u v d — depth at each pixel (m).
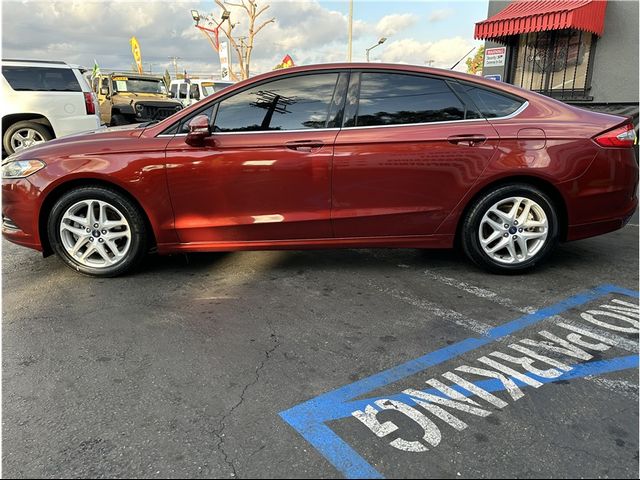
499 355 2.82
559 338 3.01
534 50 9.52
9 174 3.94
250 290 3.82
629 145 3.96
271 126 3.87
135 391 2.50
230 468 1.98
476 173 3.83
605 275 4.07
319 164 3.80
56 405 2.39
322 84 3.91
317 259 4.55
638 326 3.16
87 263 4.06
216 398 2.44
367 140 3.79
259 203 3.88
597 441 2.11
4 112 8.63
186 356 2.84
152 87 16.22
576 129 3.84
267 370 2.69
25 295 3.73
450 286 3.87
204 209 3.89
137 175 3.80
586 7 8.03
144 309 3.47
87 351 2.90
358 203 3.88
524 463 1.99
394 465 1.99
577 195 3.88
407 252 4.74
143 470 1.98
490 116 3.89
